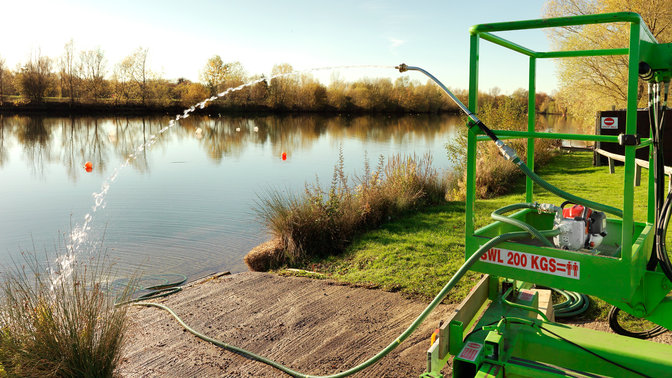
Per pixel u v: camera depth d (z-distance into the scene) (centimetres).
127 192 1280
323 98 7344
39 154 2261
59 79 6162
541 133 233
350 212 783
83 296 362
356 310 482
